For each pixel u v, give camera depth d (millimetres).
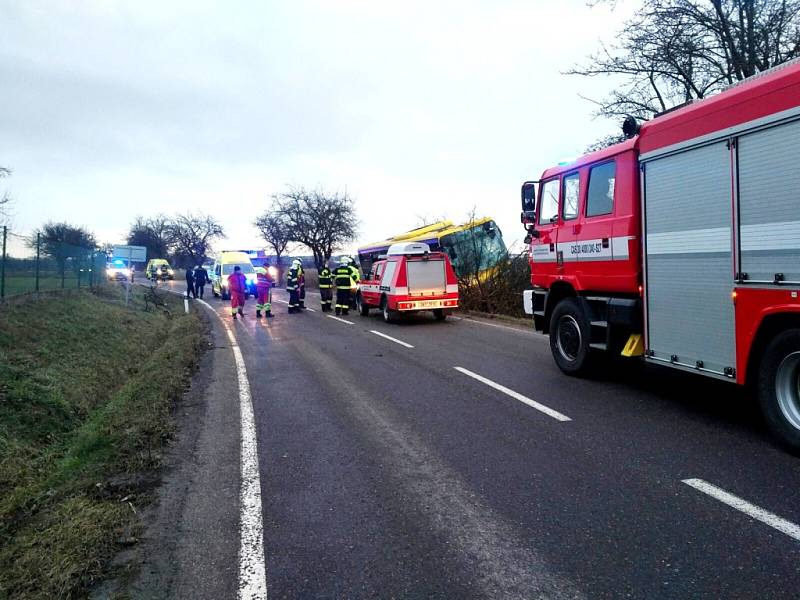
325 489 4320
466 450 5102
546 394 7109
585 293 7762
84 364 9992
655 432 5445
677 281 5781
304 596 2936
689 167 5555
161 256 84875
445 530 3609
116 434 5797
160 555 3387
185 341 12523
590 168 7395
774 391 4781
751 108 4770
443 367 9133
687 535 3422
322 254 49031
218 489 4367
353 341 12547
